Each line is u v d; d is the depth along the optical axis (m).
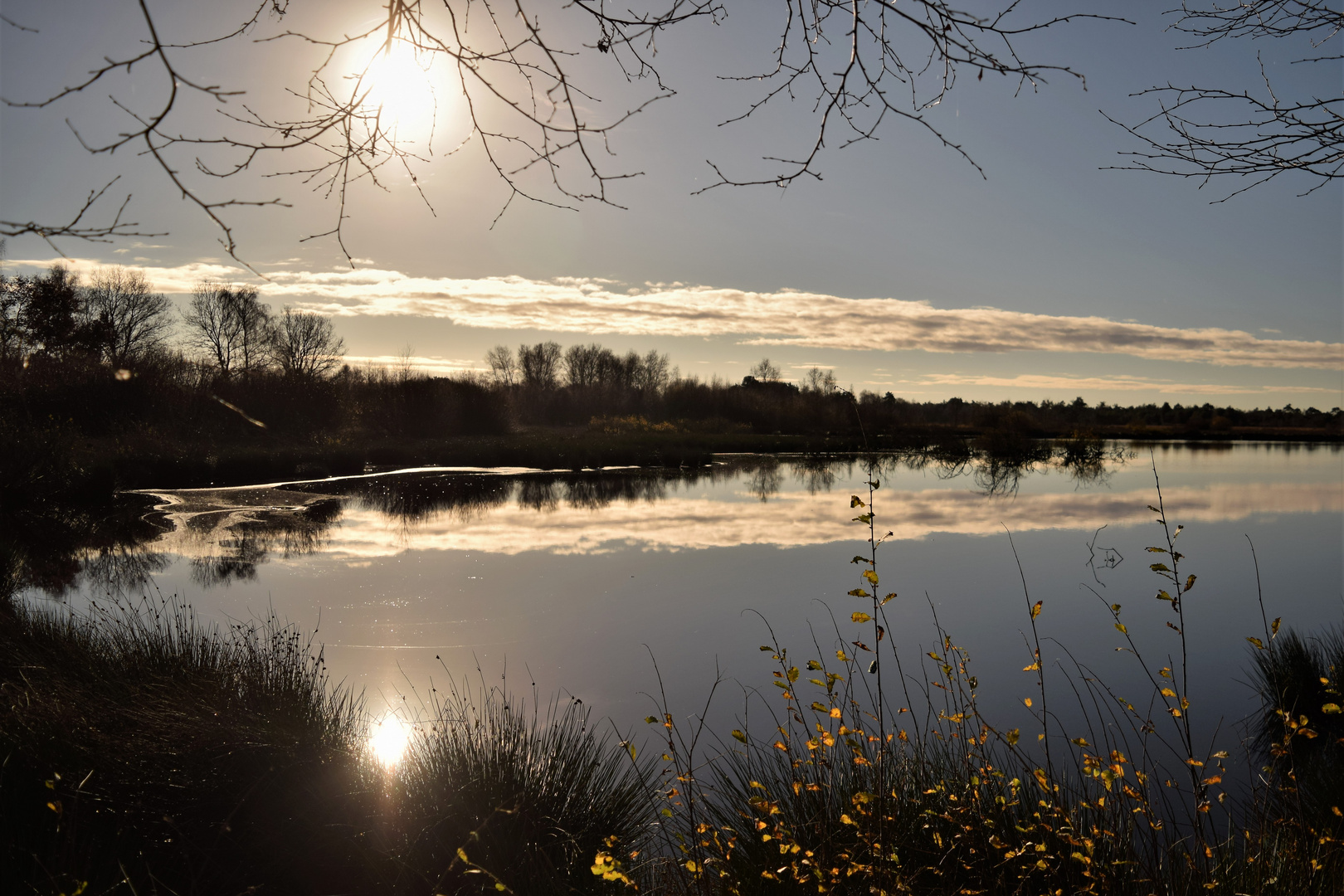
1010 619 8.99
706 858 3.38
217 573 11.09
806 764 3.62
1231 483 25.09
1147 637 8.29
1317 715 5.76
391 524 15.73
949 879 2.94
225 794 3.88
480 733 4.77
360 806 3.92
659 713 6.14
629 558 12.48
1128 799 2.99
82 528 14.76
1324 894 2.77
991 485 24.72
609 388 63.25
